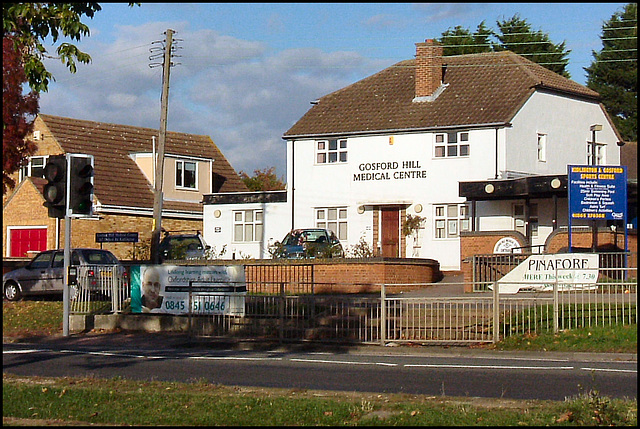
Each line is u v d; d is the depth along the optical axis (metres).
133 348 20.66
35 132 48.28
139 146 51.94
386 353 19.34
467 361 17.20
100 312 24.88
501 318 20.41
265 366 16.44
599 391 12.52
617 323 19.53
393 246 39.72
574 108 42.28
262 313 21.92
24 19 13.79
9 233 45.84
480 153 38.03
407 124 39.56
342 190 40.91
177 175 50.69
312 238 34.94
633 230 30.00
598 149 44.09
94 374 15.17
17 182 48.38
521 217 36.53
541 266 25.73
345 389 13.19
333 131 41.06
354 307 22.20
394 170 39.78
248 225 43.16
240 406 11.00
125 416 10.46
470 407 10.77
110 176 47.69
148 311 24.05
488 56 42.88
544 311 20.19
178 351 19.86
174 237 38.56
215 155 57.34
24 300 30.91
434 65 41.47
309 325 21.59
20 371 15.68
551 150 40.59
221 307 22.56
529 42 64.38
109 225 45.97
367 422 9.87
